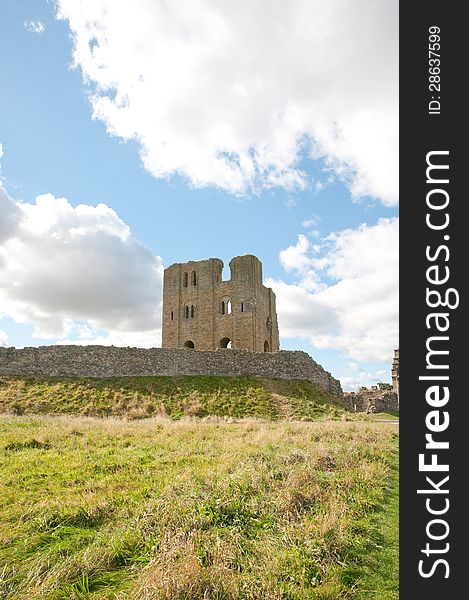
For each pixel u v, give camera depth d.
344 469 10.69
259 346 57.56
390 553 6.39
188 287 60.34
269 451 12.69
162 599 4.76
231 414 30.45
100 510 7.52
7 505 7.93
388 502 8.74
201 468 10.62
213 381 35.94
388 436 18.02
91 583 5.36
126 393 32.72
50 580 5.29
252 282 56.84
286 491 8.29
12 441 13.85
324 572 5.52
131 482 9.42
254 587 5.09
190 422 26.05
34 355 35.81
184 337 59.09
